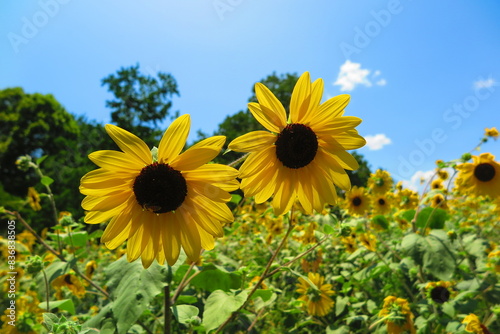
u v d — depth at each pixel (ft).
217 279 1.13
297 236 1.95
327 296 1.52
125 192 0.79
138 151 0.75
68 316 1.65
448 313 1.29
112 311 0.85
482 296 1.45
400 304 1.30
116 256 2.02
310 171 0.90
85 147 10.50
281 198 0.90
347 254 2.14
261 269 1.36
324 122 0.86
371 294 1.90
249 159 0.85
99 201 0.77
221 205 0.81
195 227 0.81
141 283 0.86
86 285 1.71
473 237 1.91
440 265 1.36
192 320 0.93
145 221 0.80
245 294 0.91
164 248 0.80
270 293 1.00
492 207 2.46
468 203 2.66
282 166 0.88
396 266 1.57
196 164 0.77
